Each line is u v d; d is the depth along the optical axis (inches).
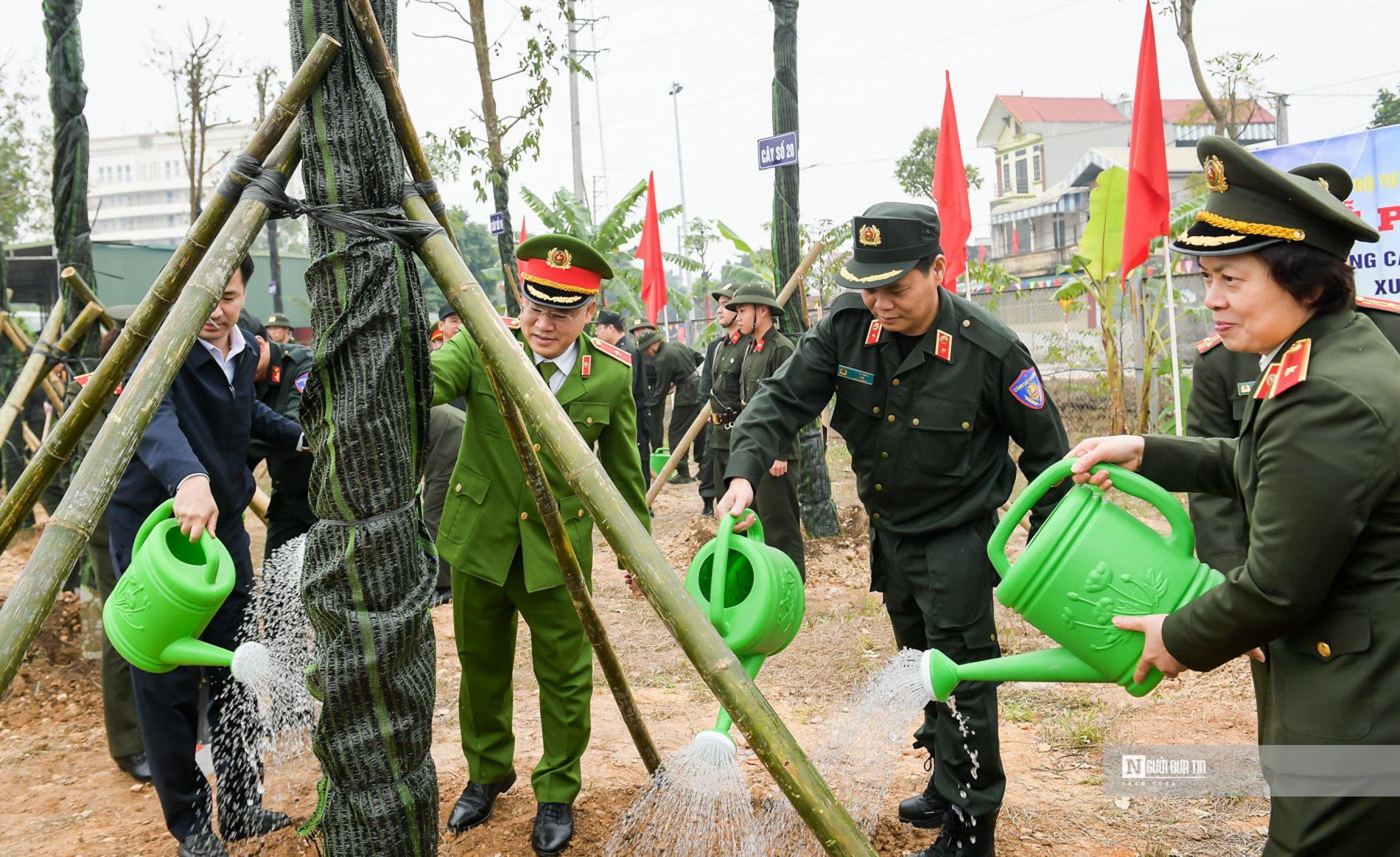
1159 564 79.8
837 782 125.9
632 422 140.3
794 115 322.0
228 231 79.7
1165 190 273.4
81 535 71.8
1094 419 493.4
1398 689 67.6
